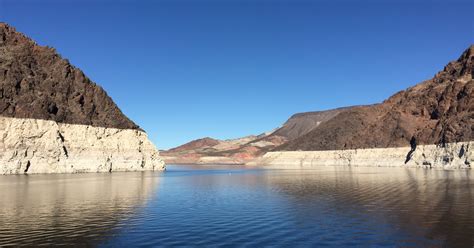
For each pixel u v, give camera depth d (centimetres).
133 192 4756
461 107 14250
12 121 8494
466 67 16650
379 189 4828
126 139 11325
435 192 4300
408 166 14262
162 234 2342
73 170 9369
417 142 14962
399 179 6612
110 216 2953
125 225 2611
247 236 2291
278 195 4453
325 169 13300
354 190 4797
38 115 8962
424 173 8594
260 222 2711
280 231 2412
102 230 2445
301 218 2838
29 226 2550
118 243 2127
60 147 9156
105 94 11688
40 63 10388
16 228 2484
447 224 2484
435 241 2081
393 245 2025
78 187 5209
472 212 2898
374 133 18388
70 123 9881
